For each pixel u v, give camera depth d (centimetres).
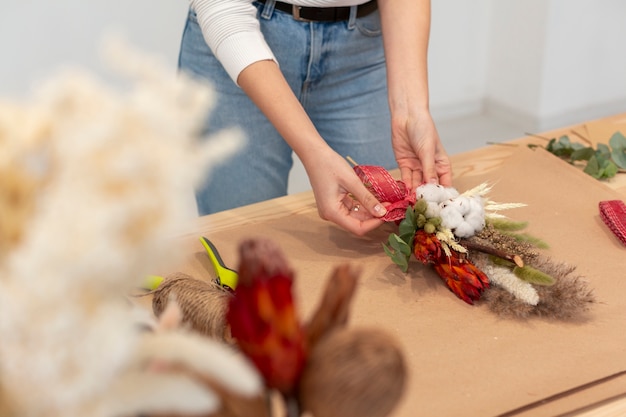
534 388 80
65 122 36
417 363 84
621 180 127
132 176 36
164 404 42
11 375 39
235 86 143
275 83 116
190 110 39
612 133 141
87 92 37
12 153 37
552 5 286
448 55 318
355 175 107
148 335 45
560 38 296
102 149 36
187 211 41
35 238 36
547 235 109
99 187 36
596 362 84
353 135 154
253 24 121
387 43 129
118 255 36
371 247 109
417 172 121
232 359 42
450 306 95
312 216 118
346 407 45
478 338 89
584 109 320
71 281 36
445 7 305
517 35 306
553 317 92
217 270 99
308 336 51
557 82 306
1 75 246
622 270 101
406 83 123
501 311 93
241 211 119
